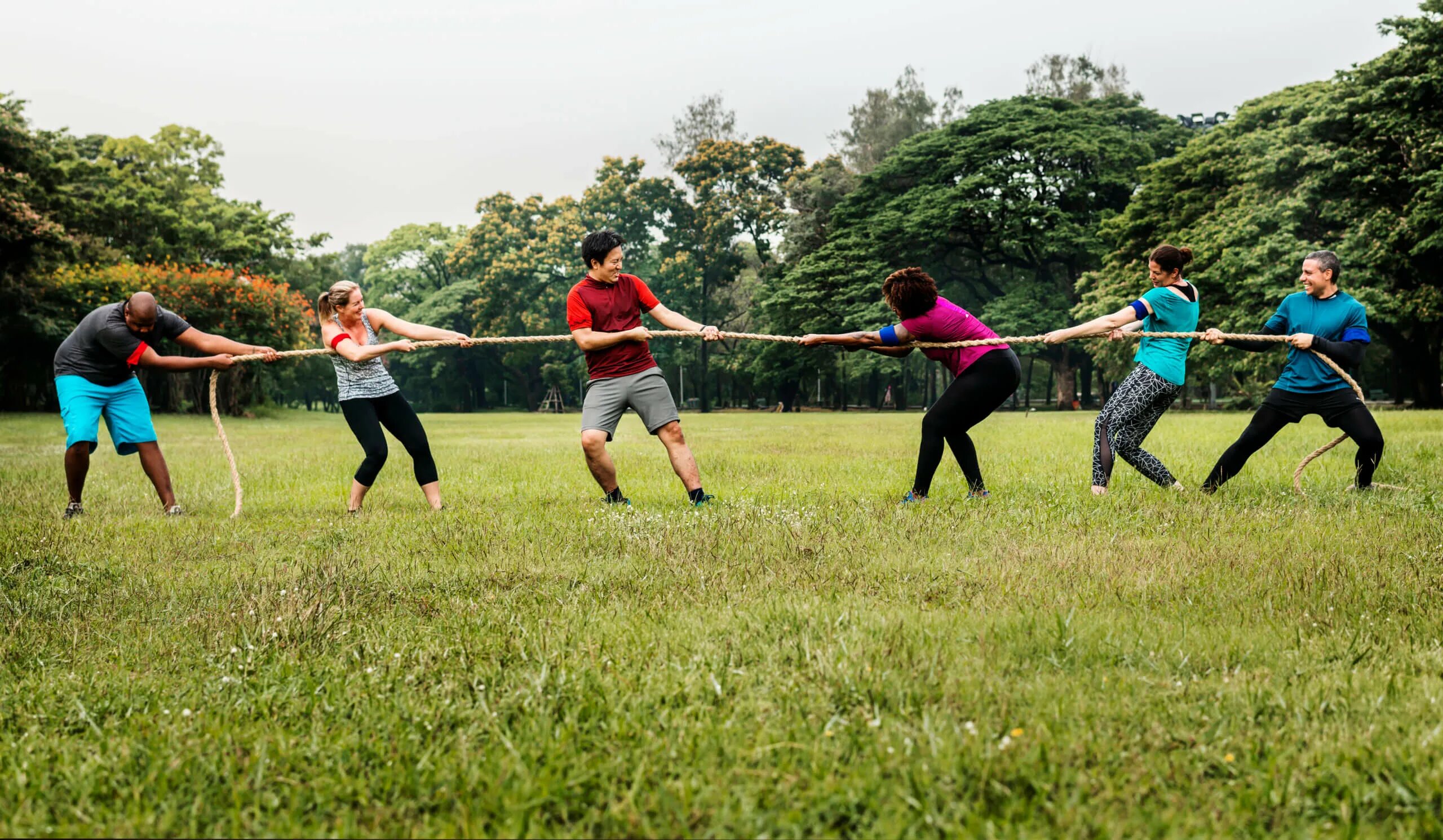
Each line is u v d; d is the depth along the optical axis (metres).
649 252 70.00
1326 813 1.88
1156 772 2.04
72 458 6.75
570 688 2.58
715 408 67.44
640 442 14.34
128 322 6.64
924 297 6.38
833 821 1.88
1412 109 26.61
